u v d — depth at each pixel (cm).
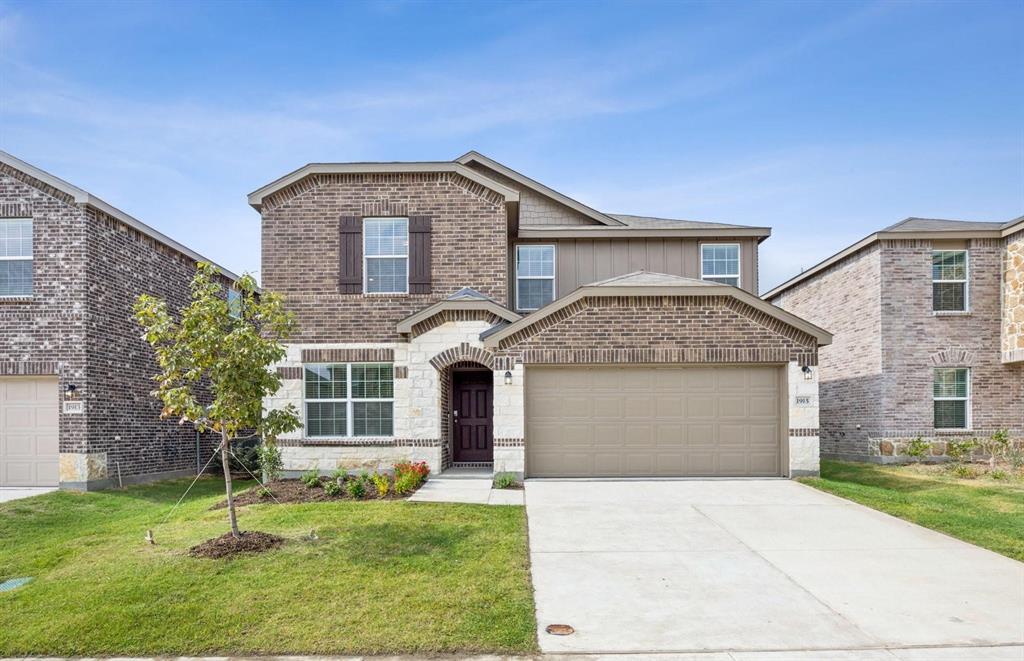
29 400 1398
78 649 562
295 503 1098
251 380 827
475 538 862
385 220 1527
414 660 543
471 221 1518
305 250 1508
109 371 1445
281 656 551
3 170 1396
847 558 801
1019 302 1700
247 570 735
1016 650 555
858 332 1881
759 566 770
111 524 1038
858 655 546
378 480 1162
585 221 1908
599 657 544
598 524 960
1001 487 1312
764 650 555
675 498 1139
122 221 1495
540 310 1338
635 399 1360
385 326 1490
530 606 642
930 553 821
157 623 603
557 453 1356
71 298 1371
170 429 1691
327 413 1477
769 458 1348
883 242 1769
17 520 1085
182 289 1769
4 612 634
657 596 675
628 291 1340
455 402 1579
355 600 652
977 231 1747
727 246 1803
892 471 1594
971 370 1758
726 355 1339
